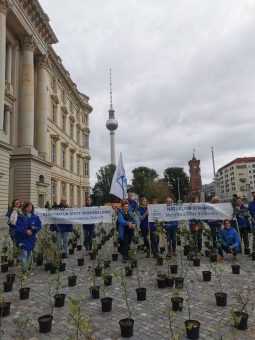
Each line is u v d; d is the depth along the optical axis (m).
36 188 32.28
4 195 25.33
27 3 30.59
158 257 9.27
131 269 8.10
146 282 7.44
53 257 8.81
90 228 11.80
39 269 9.29
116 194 11.42
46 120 36.91
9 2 26.89
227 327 4.79
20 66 32.75
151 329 4.82
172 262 9.10
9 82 30.36
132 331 4.63
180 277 7.17
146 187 71.62
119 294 6.57
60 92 46.72
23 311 5.73
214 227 11.00
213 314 5.31
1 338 4.67
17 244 8.48
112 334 4.69
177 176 96.38
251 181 146.38
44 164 34.91
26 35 32.31
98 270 8.30
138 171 85.69
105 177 63.03
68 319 5.24
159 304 5.90
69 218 11.41
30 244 8.53
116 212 11.38
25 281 7.36
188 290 6.68
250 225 11.14
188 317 5.21
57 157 43.84
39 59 36.44
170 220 10.91
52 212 11.35
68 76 49.78
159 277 7.11
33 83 33.38
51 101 41.97
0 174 24.61
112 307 5.80
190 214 11.20
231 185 152.88
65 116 48.81
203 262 9.63
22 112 31.73
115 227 11.47
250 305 5.66
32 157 31.11
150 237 10.37
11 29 30.91
